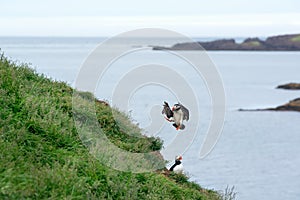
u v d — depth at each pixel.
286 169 92.62
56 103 30.48
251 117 184.38
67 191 20.95
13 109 26.27
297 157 105.88
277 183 80.56
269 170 90.75
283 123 169.00
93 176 23.25
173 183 27.02
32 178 20.89
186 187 28.50
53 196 19.94
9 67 31.19
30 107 27.16
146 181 25.30
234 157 100.75
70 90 34.56
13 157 21.95
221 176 80.56
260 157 103.75
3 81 28.20
